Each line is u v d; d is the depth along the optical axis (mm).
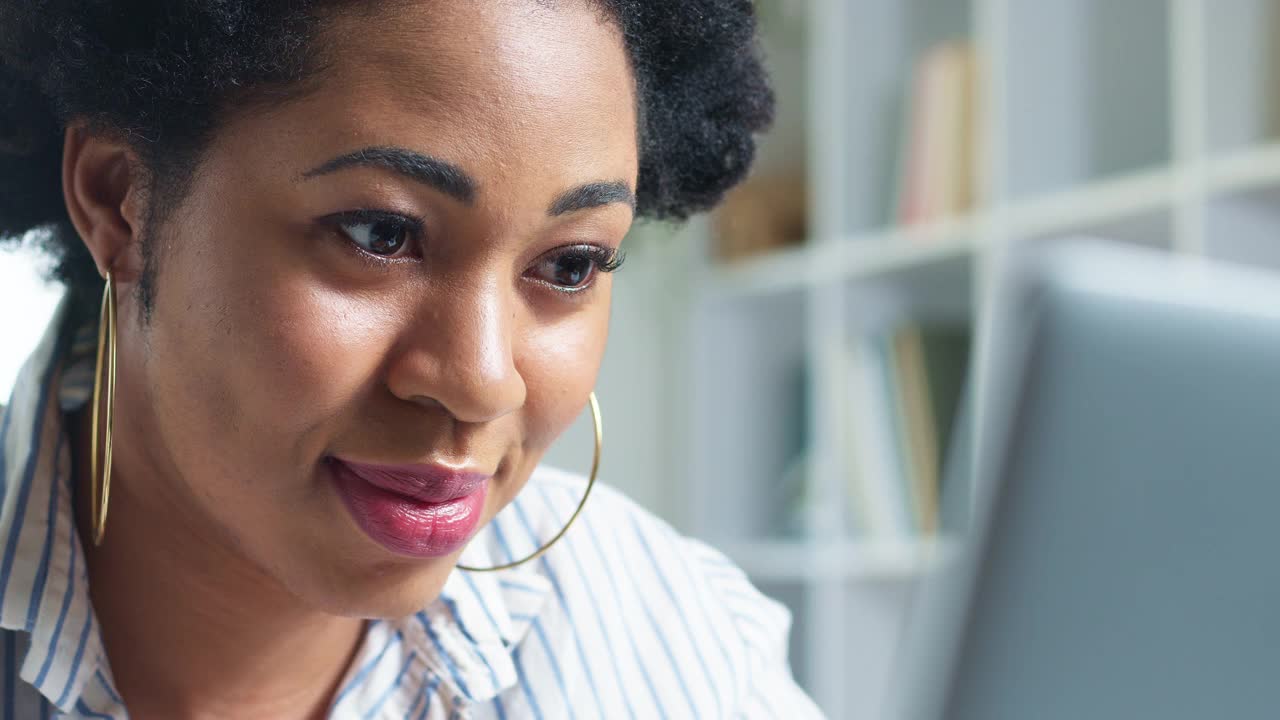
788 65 2695
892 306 2371
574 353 698
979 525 349
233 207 630
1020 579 342
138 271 701
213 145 634
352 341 628
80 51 670
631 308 2816
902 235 2162
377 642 839
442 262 638
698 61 866
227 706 782
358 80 607
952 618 350
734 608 1000
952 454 2152
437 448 648
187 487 720
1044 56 1945
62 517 755
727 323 2721
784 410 2746
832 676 2266
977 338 1986
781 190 2639
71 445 795
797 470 2547
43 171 806
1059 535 342
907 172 2211
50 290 861
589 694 892
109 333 707
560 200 639
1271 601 351
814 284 2379
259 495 664
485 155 613
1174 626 347
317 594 686
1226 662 345
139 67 645
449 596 857
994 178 1971
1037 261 355
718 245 2727
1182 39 1672
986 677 343
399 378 633
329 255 625
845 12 2350
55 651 732
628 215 691
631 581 960
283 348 627
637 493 2783
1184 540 350
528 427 699
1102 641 342
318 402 634
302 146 612
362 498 663
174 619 761
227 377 645
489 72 613
